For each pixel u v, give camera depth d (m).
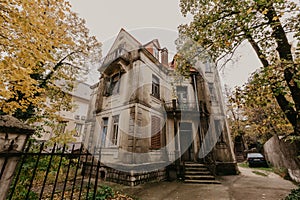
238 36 4.15
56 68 7.23
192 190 6.48
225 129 11.52
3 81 3.19
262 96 4.55
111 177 8.05
